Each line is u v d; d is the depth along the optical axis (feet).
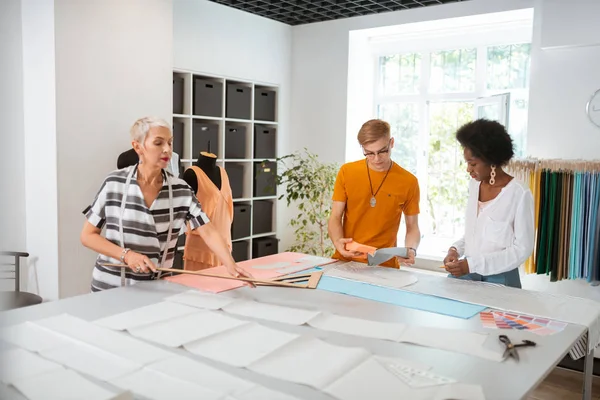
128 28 12.16
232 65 17.34
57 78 10.92
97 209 7.04
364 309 6.00
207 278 7.29
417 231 8.91
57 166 11.05
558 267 13.12
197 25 16.08
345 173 8.69
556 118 14.30
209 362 4.41
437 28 18.13
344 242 8.30
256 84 18.53
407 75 19.70
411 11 17.25
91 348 4.65
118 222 7.00
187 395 3.79
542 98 14.49
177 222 7.37
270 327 5.27
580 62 13.84
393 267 8.78
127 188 6.97
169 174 7.29
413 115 19.72
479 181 7.81
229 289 6.75
